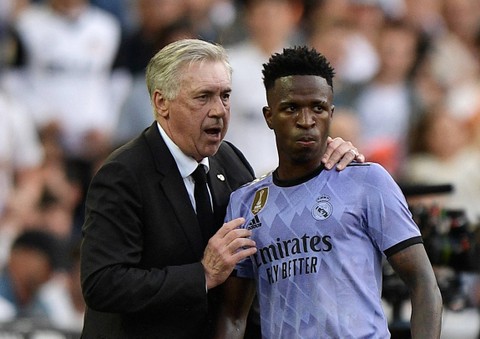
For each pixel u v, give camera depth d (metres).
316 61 14.16
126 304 14.47
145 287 14.43
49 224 28.52
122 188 14.76
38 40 30.42
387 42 33.56
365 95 32.72
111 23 31.25
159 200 14.95
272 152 29.05
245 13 30.64
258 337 15.97
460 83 35.41
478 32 37.44
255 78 29.16
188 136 14.91
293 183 14.45
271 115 14.41
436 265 16.70
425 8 36.22
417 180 31.00
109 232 14.62
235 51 29.70
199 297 14.49
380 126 32.50
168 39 29.92
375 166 14.35
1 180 28.44
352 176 14.31
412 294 13.99
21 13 30.83
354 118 31.83
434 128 31.30
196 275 14.49
